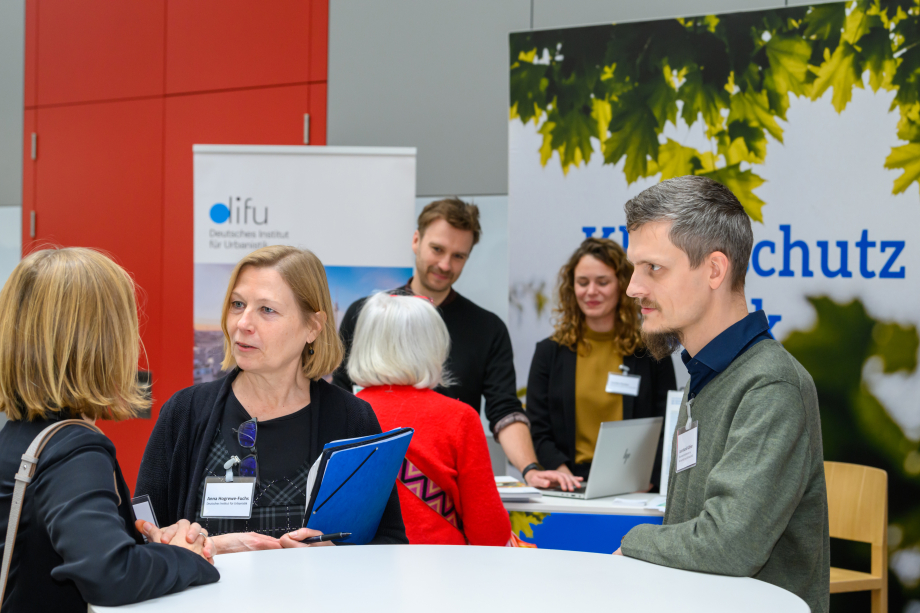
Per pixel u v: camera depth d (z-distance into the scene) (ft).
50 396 3.47
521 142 11.54
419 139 14.25
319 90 14.84
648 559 4.02
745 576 3.72
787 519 3.83
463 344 10.72
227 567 3.87
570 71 11.27
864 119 10.03
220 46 15.53
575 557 4.13
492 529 6.17
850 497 9.52
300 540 4.54
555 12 13.30
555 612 3.15
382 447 4.69
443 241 10.67
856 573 9.37
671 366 10.07
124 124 16.33
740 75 10.52
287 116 15.06
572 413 10.00
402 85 14.34
